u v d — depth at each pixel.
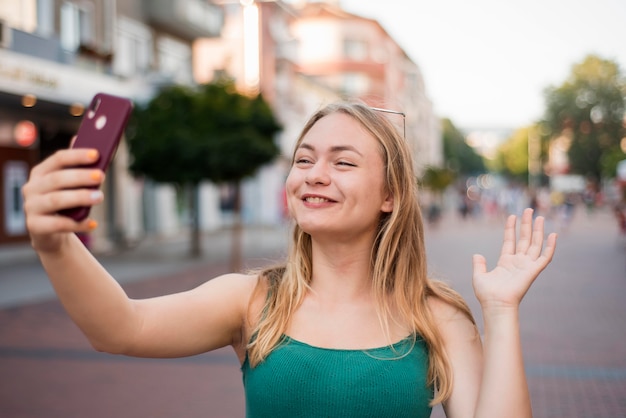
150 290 12.46
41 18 17.97
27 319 9.43
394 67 64.75
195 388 6.14
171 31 25.55
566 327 8.99
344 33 56.12
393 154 1.84
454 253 20.16
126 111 1.26
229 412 5.50
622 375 6.63
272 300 1.82
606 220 43.22
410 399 1.68
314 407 1.65
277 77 38.34
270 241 24.61
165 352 1.70
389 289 1.87
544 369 6.86
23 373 6.62
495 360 1.62
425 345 1.79
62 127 19.86
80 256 1.44
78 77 17.58
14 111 18.12
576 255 19.47
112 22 20.81
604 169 60.81
